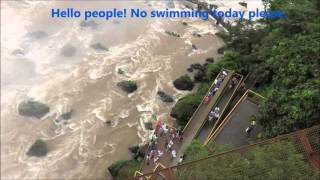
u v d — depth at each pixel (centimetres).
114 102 4569
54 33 5334
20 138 4178
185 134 3834
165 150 3762
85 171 3956
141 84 4784
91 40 5281
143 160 3734
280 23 4188
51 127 4294
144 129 4316
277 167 1720
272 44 4109
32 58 4994
